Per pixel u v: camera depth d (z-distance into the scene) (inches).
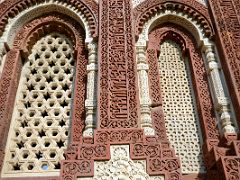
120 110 263.0
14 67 321.4
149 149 236.4
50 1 356.2
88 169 227.0
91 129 272.5
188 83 323.6
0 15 343.0
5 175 270.4
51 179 266.1
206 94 307.3
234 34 325.1
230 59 306.2
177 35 351.6
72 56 341.4
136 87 275.7
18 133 297.6
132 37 310.8
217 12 342.6
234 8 346.0
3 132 283.9
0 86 308.5
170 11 353.7
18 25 348.8
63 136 292.0
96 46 322.3
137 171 228.2
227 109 287.6
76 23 352.8
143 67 313.0
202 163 275.3
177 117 301.3
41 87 326.3
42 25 354.6
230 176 223.1
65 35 357.7
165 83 322.3
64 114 303.7
